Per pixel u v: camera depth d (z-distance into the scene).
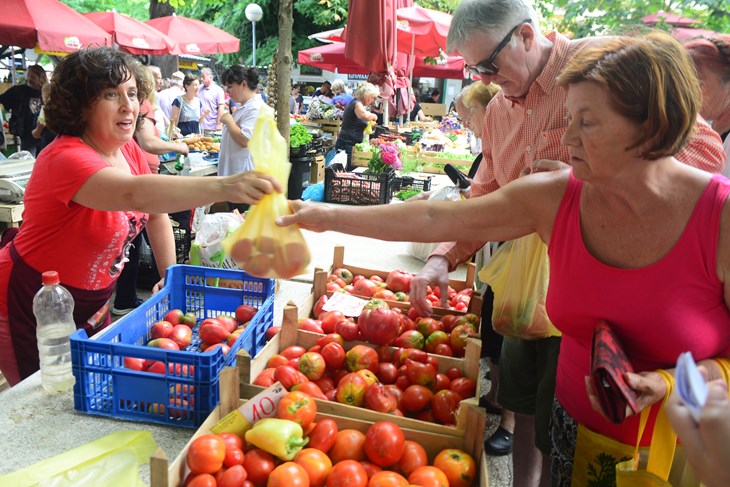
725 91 2.31
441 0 13.37
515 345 2.27
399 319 2.28
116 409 1.92
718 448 0.84
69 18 8.12
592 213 1.38
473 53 2.05
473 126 3.54
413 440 1.66
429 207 1.61
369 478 1.54
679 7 3.76
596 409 1.25
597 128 1.19
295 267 1.61
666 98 1.14
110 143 2.21
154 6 13.14
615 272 1.34
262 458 1.53
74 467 1.62
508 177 2.34
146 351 1.85
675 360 1.33
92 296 2.38
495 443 2.99
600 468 1.49
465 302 2.76
